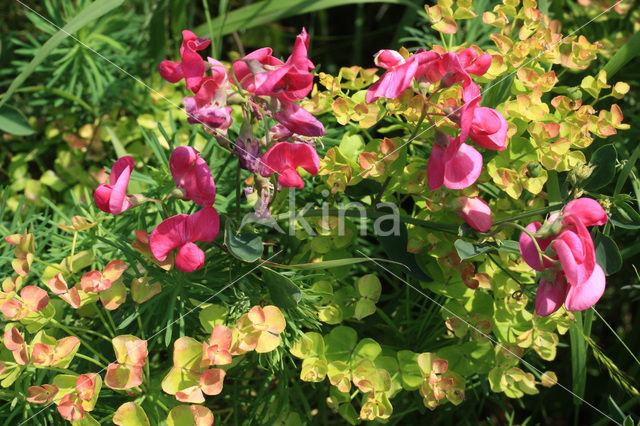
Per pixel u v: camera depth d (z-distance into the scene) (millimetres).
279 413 1642
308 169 1393
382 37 3002
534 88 1590
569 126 1593
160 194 1697
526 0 1660
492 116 1315
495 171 1578
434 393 1546
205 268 1604
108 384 1388
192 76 1255
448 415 1885
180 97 2420
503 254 1643
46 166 2537
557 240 1236
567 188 1515
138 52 2510
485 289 1749
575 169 1419
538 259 1313
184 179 1355
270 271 1473
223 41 2986
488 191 1721
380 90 1364
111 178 1360
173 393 1403
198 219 1359
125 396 1574
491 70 1581
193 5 2684
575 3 2420
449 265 1614
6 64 2543
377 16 3057
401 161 1575
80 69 2385
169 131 2307
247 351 1519
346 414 1640
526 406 2270
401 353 1629
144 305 1510
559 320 1647
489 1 2262
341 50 3021
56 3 2355
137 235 1438
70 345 1429
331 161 1604
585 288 1219
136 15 2715
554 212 1418
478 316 1641
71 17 2346
